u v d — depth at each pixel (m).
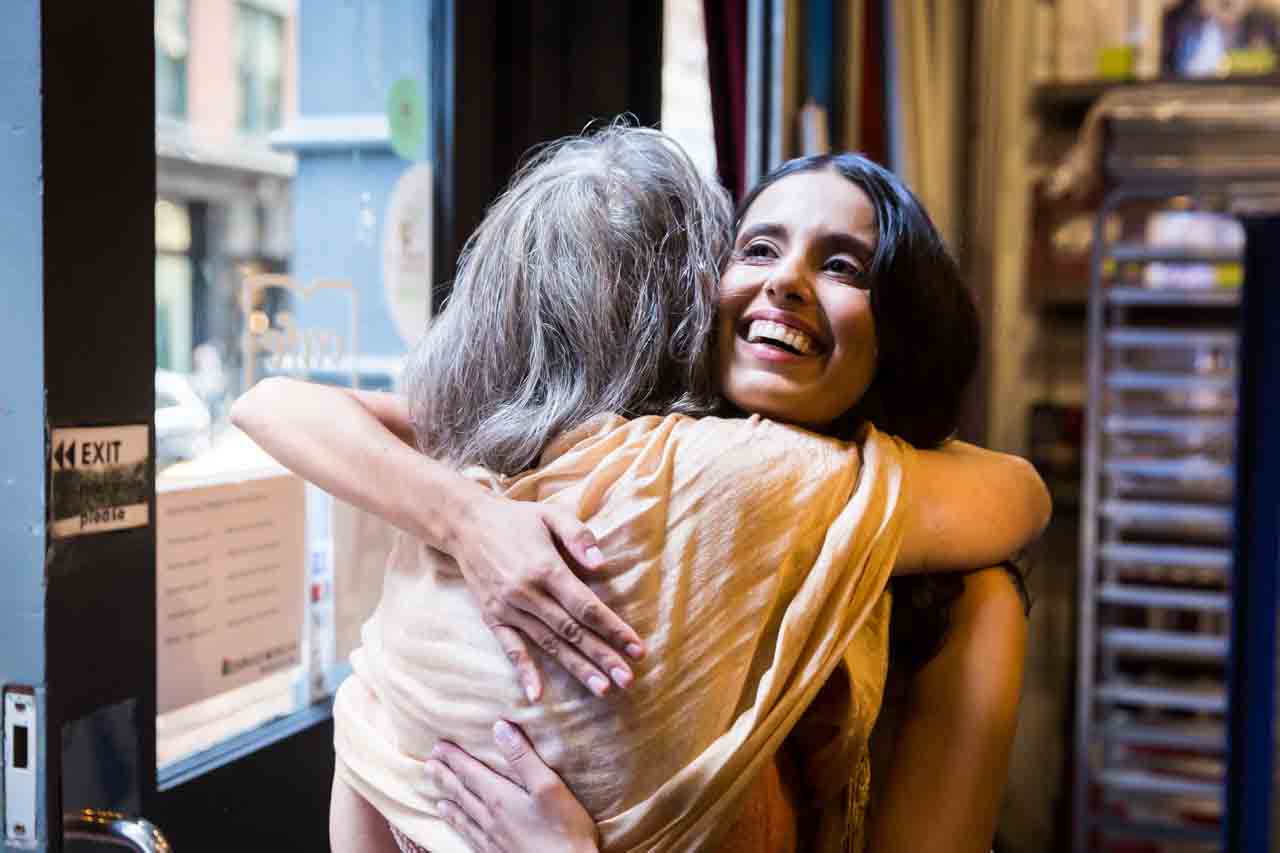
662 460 0.77
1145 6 2.77
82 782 0.91
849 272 0.86
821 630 0.76
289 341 1.30
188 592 1.13
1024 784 2.87
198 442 1.15
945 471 0.89
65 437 0.87
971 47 2.23
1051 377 2.89
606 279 0.82
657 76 1.81
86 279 0.89
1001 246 2.64
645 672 0.72
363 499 0.80
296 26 1.30
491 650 0.75
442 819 0.77
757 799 0.77
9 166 0.85
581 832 0.71
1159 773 2.70
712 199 0.88
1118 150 2.69
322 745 1.29
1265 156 2.62
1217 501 2.70
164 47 1.12
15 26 0.84
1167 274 2.74
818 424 0.89
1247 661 1.64
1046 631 2.86
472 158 1.58
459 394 0.85
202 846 1.10
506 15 1.63
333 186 1.36
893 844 0.87
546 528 0.74
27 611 0.87
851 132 1.95
